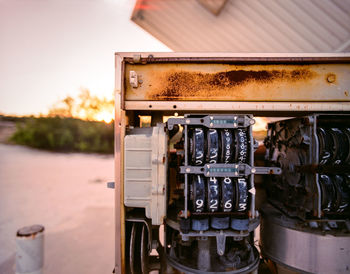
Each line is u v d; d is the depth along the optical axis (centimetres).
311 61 209
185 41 399
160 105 212
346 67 212
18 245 175
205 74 212
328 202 208
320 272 207
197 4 353
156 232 274
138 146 205
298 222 222
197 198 193
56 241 368
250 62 211
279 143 269
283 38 357
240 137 197
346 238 205
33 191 658
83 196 616
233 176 194
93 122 1703
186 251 221
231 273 198
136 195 205
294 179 235
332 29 329
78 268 294
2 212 496
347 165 209
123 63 210
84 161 1222
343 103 212
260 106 210
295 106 211
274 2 322
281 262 224
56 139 1631
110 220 453
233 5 341
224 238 197
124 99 213
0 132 1886
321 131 215
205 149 197
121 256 217
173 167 241
